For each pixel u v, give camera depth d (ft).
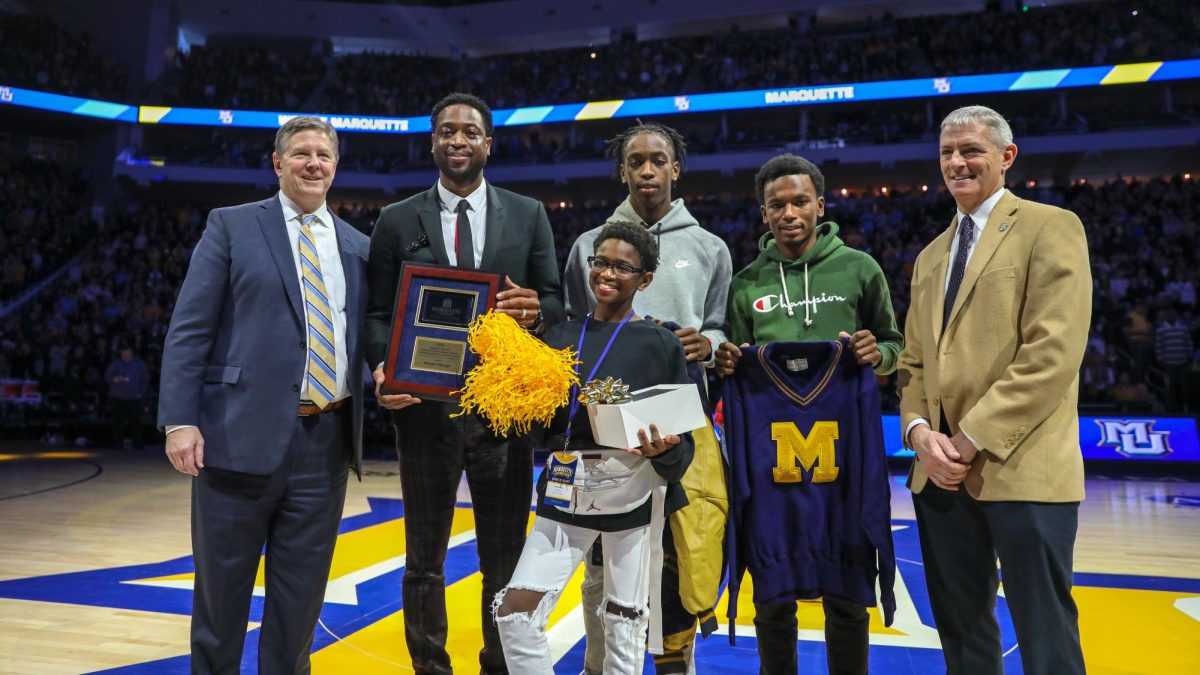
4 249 51.75
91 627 11.07
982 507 7.14
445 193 9.05
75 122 61.26
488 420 8.61
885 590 7.46
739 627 11.66
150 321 47.21
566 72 69.21
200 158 61.62
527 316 7.73
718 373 8.29
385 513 21.35
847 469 7.86
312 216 8.16
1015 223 7.26
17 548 16.24
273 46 72.49
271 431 7.52
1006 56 57.47
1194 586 13.56
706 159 57.93
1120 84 52.39
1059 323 6.76
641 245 7.46
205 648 7.39
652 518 7.14
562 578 6.95
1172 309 38.04
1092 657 10.03
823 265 8.87
